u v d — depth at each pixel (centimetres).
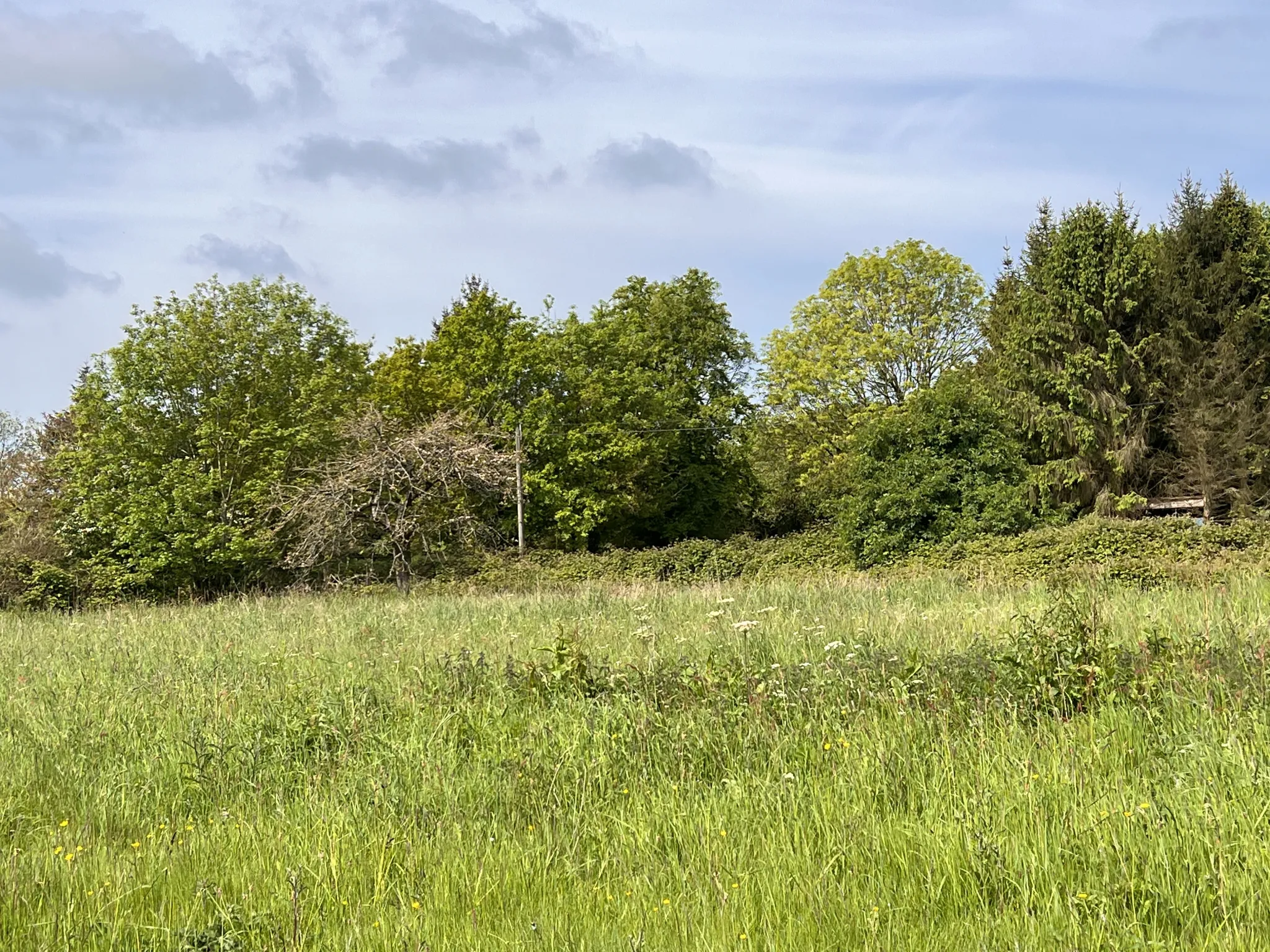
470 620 1563
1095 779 537
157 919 464
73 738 795
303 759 728
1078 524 2186
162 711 884
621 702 779
